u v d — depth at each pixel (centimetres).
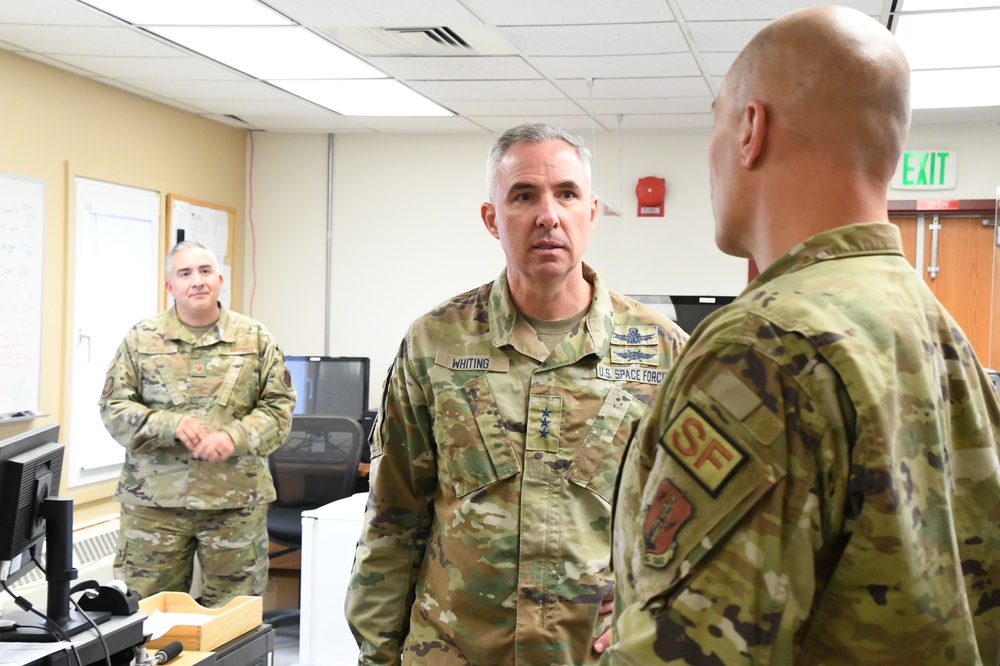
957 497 89
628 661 84
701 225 623
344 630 322
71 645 194
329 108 574
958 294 603
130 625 208
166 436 340
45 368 469
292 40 422
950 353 90
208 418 357
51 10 380
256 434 352
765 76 93
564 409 173
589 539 168
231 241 648
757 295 88
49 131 471
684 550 82
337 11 377
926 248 605
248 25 398
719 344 86
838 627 82
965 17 375
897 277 89
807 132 91
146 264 550
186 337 363
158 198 562
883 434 79
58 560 201
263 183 669
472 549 167
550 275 173
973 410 90
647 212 626
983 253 600
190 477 347
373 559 178
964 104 530
